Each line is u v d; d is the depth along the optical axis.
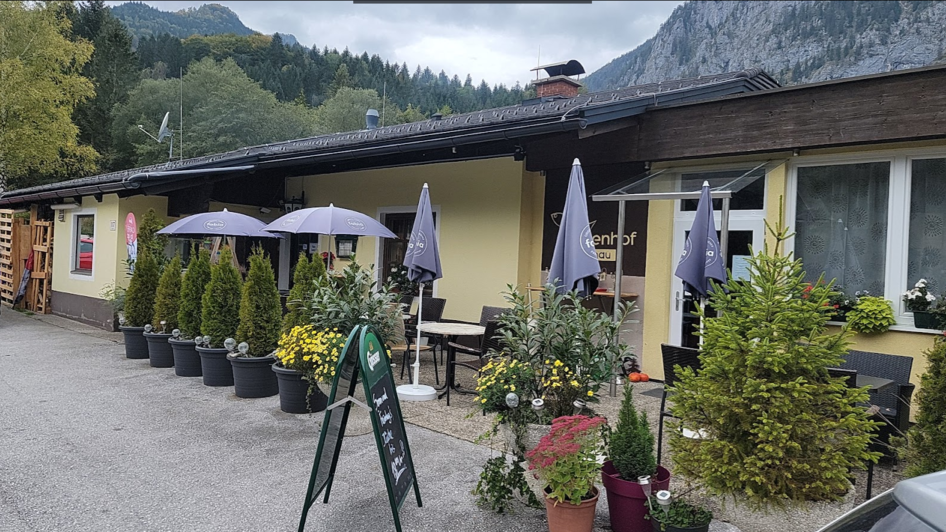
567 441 3.05
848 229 5.97
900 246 5.62
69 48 18.47
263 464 4.17
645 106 6.87
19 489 3.70
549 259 8.09
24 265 13.41
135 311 7.82
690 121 6.64
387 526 3.29
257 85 43.59
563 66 11.73
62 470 4.02
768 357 2.94
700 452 3.12
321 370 4.80
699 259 5.38
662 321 7.04
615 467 3.20
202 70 41.66
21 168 19.12
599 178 7.56
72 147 19.48
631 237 7.30
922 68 5.18
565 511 3.04
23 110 17.53
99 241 10.71
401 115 51.22
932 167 5.53
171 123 36.47
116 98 36.22
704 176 6.59
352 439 4.73
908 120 5.30
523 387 3.61
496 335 5.49
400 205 9.83
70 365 7.40
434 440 4.74
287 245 11.73
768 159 6.36
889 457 4.19
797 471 2.94
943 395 2.90
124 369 7.19
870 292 5.83
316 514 3.42
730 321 3.23
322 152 8.77
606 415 5.46
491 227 8.61
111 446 4.50
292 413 5.37
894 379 4.52
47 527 3.22
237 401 5.78
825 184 6.12
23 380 6.59
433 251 5.99
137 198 10.42
